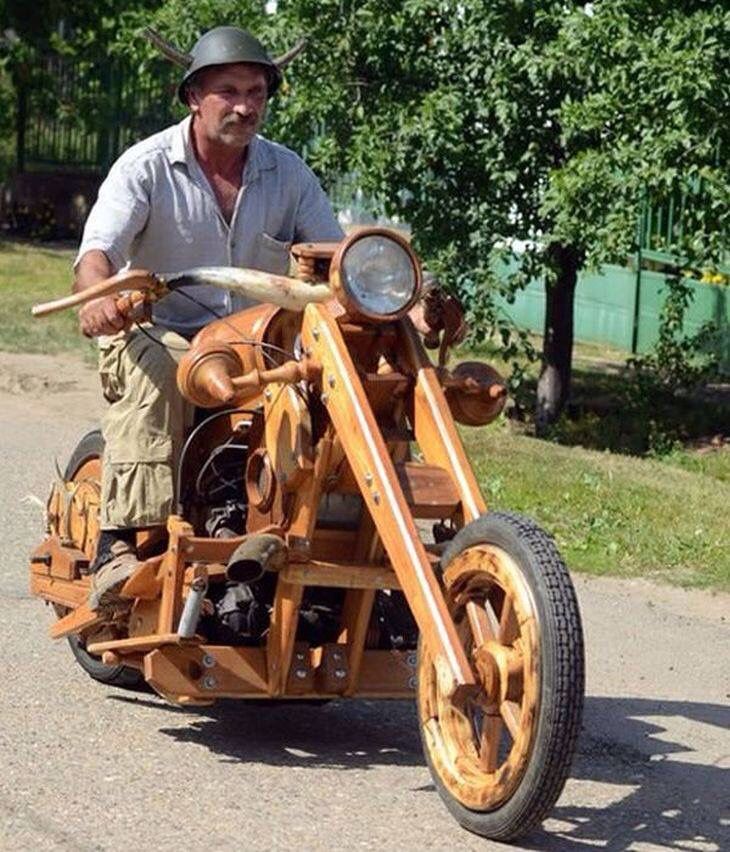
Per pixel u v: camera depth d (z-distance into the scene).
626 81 12.55
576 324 20.42
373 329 6.28
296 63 13.94
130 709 7.31
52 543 7.68
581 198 12.79
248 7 14.34
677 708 7.86
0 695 7.39
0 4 26.73
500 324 14.27
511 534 5.65
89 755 6.66
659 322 17.67
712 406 16.23
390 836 5.90
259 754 6.79
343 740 7.07
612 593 9.78
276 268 7.19
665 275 18.53
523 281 13.95
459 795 5.90
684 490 12.20
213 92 6.83
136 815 6.01
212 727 7.14
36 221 27.97
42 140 28.41
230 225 7.05
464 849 5.80
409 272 6.07
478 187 13.95
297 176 7.21
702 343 16.72
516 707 5.64
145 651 6.63
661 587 9.95
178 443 6.79
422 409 6.21
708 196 12.80
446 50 13.62
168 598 6.49
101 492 6.89
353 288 6.01
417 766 6.73
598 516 11.26
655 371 16.39
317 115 13.95
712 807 6.50
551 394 15.17
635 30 12.62
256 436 6.61
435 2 13.52
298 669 6.54
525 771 5.54
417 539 5.82
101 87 27.39
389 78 14.05
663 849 6.00
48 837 5.76
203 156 6.99
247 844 5.76
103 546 6.95
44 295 21.11
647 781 6.79
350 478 6.34
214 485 6.87
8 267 23.77
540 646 5.44
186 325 7.12
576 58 12.86
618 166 12.62
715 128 12.39
